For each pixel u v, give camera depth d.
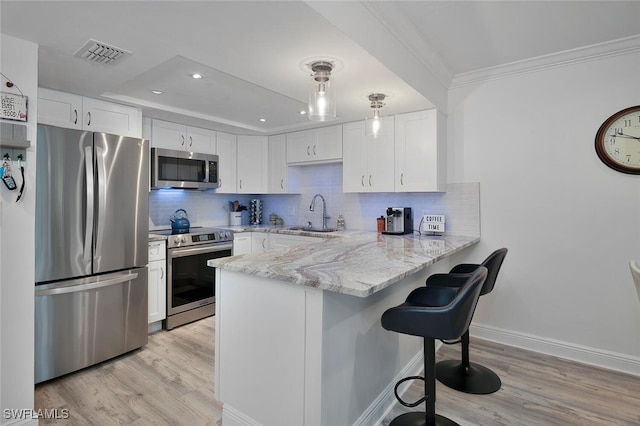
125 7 1.47
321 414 1.45
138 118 3.04
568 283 2.67
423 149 3.07
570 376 2.38
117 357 2.64
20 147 1.73
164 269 3.16
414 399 2.10
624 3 2.00
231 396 1.81
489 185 2.99
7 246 1.71
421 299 1.95
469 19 2.16
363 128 3.47
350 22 1.74
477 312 3.06
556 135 2.70
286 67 2.09
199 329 3.21
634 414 1.96
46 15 1.52
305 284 1.41
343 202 4.11
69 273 2.33
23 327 1.76
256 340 1.69
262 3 1.44
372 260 1.87
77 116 2.65
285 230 3.89
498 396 2.13
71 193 2.33
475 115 3.05
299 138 4.08
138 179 2.72
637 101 2.42
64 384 2.25
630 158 2.43
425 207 3.38
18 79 1.73
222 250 3.70
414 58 2.46
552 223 2.73
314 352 1.47
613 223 2.51
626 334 2.47
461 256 3.12
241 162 4.25
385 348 2.00
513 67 2.83
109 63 2.04
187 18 1.56
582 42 2.47
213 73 2.42
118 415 1.93
